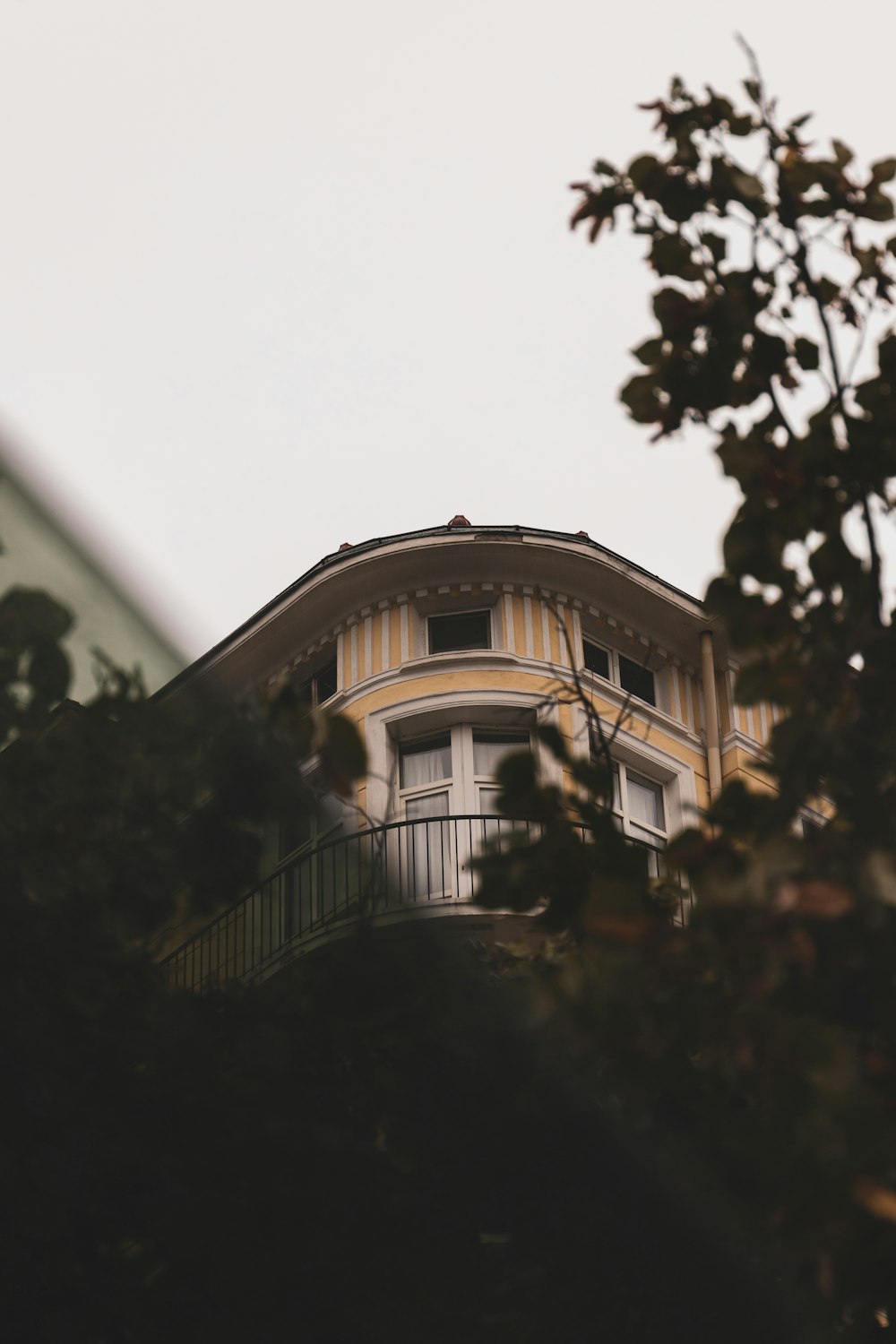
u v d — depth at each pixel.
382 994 8.07
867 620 7.17
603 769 6.80
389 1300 7.61
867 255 7.62
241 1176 7.46
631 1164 7.79
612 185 7.61
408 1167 7.83
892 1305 6.47
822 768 6.64
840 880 6.07
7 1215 6.89
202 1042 7.48
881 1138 5.79
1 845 6.82
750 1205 7.48
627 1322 7.77
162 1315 7.21
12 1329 6.97
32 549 6.29
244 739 6.98
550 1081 7.92
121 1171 7.12
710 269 7.59
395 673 21.73
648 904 6.69
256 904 17.91
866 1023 6.23
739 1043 6.05
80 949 7.03
